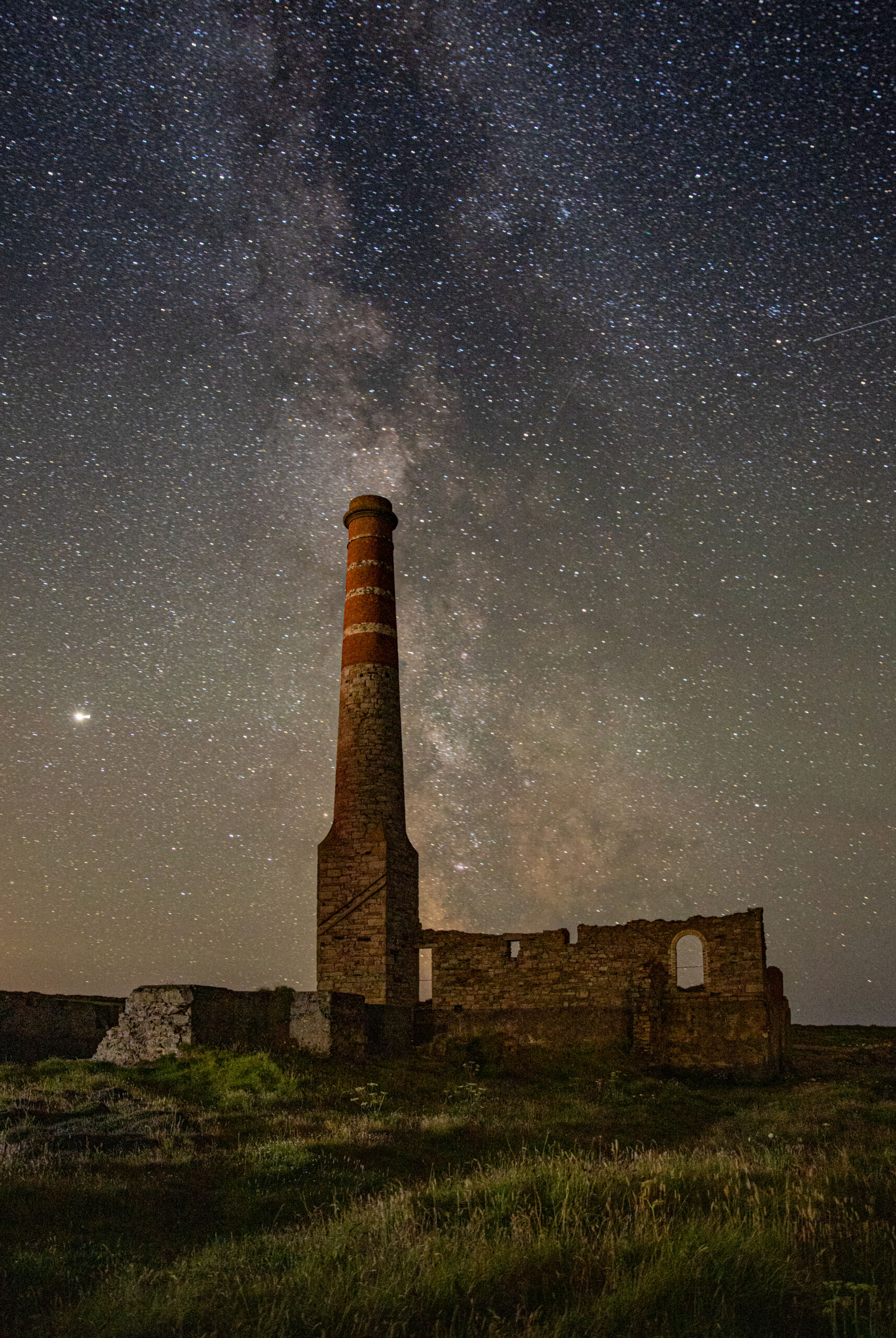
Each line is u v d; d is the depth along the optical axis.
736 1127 22.94
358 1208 12.38
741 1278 9.12
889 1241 10.60
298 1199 13.55
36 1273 9.87
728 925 34.91
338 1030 30.28
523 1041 36.22
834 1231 10.82
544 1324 8.15
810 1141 19.66
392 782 42.00
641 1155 16.25
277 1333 8.02
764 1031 33.56
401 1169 16.02
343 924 40.19
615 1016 35.50
